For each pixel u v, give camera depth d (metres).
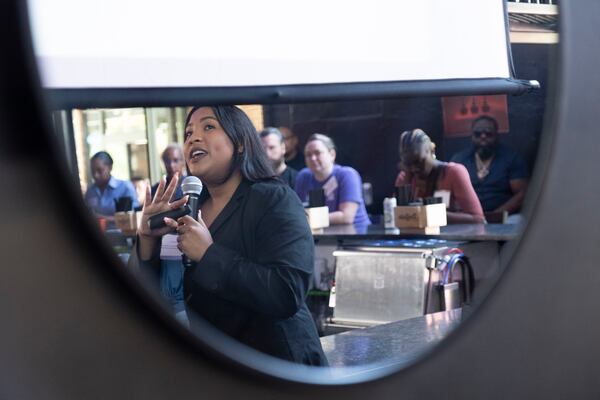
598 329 2.31
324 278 4.34
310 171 5.39
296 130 6.72
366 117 6.36
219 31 2.13
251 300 2.17
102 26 1.83
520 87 2.88
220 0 2.12
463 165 5.24
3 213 1.22
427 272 3.79
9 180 1.22
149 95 1.96
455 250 3.93
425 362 1.89
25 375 1.26
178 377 1.47
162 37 1.98
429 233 4.20
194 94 2.07
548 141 2.14
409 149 4.97
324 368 1.74
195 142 2.28
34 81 1.23
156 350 1.43
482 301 2.01
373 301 3.90
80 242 1.31
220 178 2.28
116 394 1.38
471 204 4.88
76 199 1.28
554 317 2.19
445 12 2.69
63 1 1.74
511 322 2.09
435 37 2.68
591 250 2.27
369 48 2.53
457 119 5.46
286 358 2.19
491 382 2.06
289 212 2.25
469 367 2.00
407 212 4.46
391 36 2.57
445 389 1.95
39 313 1.27
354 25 2.47
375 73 2.55
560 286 2.21
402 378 1.85
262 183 2.29
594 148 2.24
